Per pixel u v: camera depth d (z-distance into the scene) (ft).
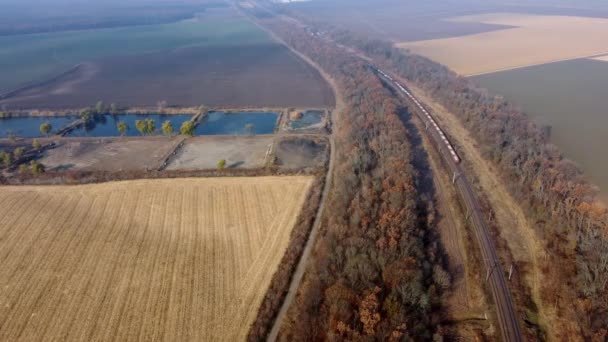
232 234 288.10
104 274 251.39
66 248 273.95
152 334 212.43
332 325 198.18
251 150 424.87
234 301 231.91
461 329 214.90
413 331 199.21
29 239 283.18
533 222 294.87
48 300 233.35
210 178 363.35
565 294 229.04
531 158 363.15
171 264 258.78
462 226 294.66
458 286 243.60
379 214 283.79
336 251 249.14
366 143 413.80
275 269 255.50
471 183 353.51
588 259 245.24
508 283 241.96
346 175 343.87
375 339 190.80
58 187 351.87
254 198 331.77
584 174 358.43
